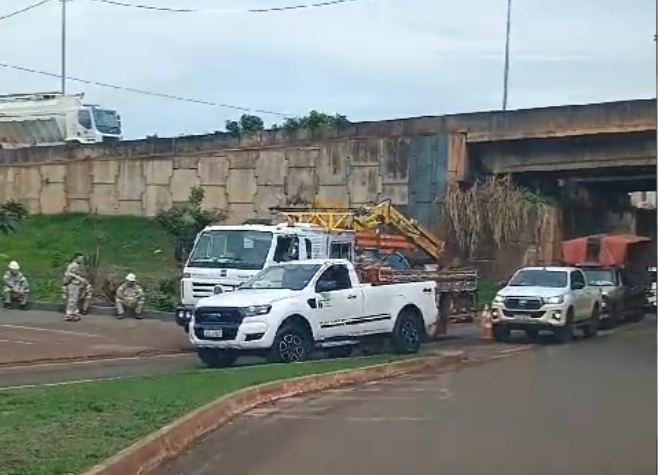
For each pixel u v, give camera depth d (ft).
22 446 31.60
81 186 172.96
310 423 42.86
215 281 76.59
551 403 49.29
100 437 33.73
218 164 160.15
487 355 76.33
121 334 85.56
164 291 108.88
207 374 54.29
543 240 147.74
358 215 98.68
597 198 170.09
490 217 140.46
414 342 74.38
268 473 32.68
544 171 144.87
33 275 131.03
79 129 195.52
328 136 151.64
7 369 63.77
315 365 60.29
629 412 46.14
